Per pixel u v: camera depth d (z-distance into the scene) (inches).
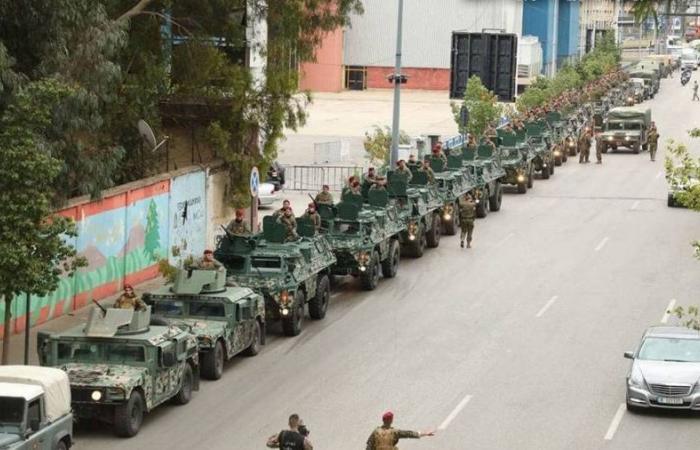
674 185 1332.4
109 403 1138.7
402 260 2075.5
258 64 2253.9
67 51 1455.5
